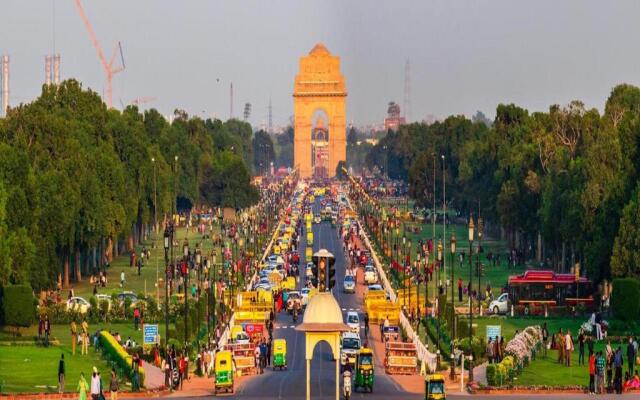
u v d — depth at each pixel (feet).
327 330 505.66
